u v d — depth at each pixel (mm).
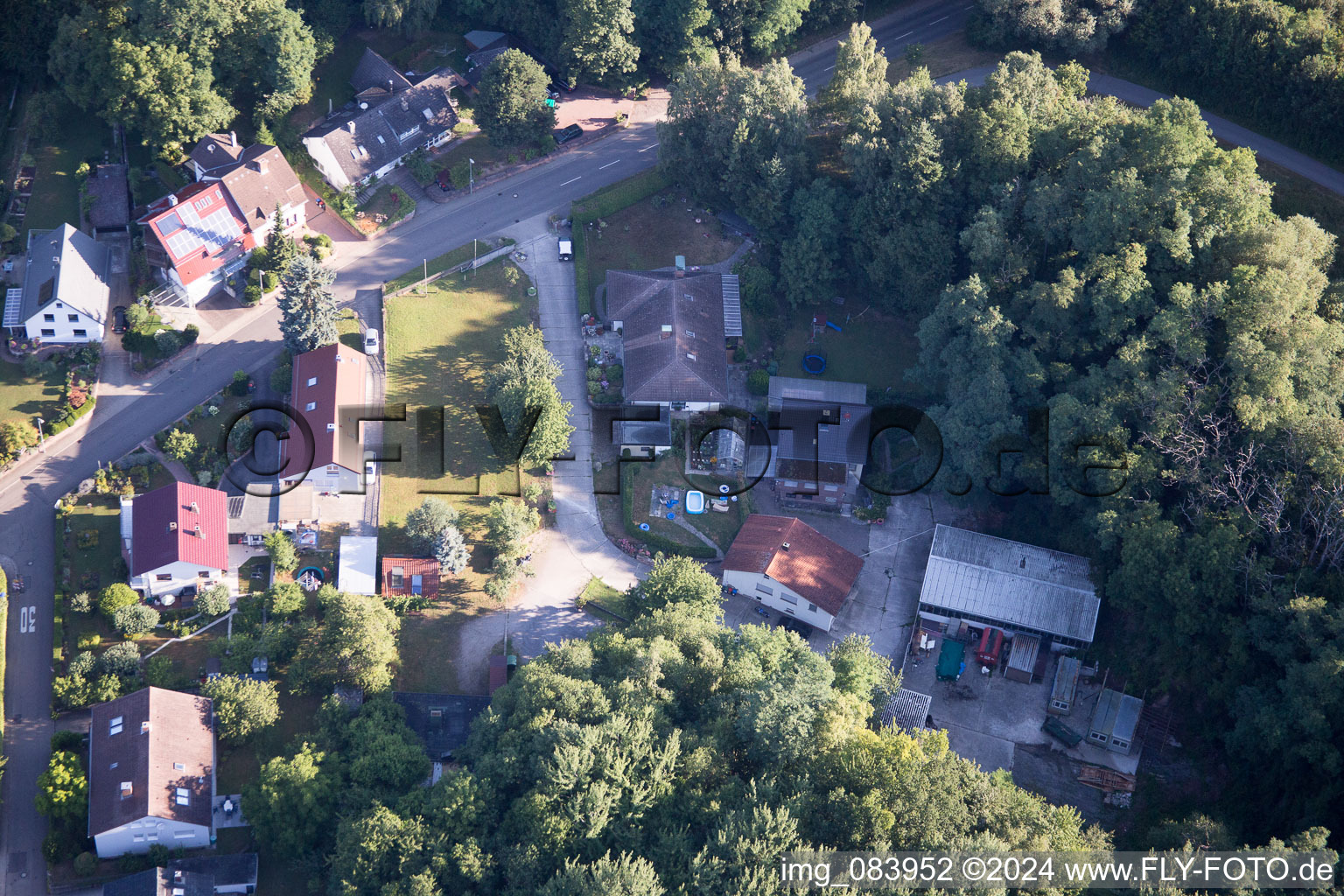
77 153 165000
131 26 160500
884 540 143250
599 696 111688
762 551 136125
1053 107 150500
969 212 149875
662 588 128875
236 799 116500
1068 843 101750
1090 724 125625
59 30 160875
